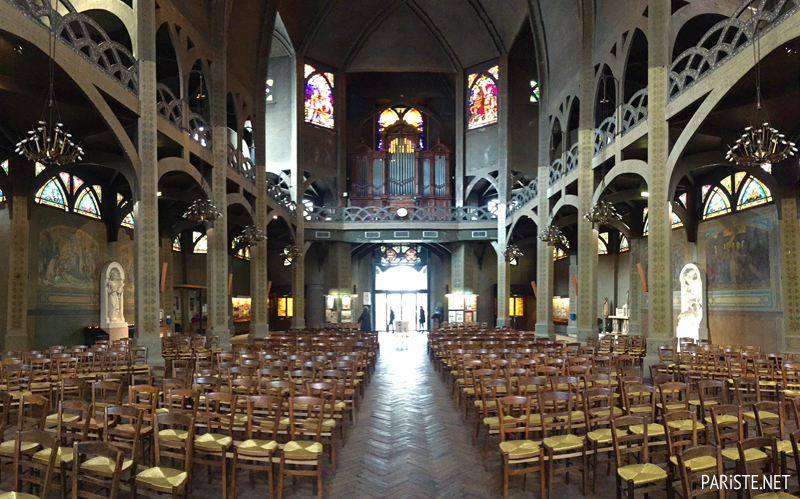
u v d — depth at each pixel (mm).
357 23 29266
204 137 17219
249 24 21516
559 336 26297
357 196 32094
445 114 34312
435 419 9148
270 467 5473
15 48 9352
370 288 34188
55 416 6750
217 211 16000
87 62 10836
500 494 5750
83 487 5816
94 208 18203
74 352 11383
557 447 5598
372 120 34594
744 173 16109
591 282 17719
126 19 13391
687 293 18609
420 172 32406
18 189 14391
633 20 14898
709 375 10250
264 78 23141
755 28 9922
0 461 6344
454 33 29750
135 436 5285
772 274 14852
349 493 5762
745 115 12242
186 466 5121
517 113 29469
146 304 12828
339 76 30969
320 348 13125
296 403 6117
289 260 32469
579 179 17938
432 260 34375
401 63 31062
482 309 32000
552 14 21391
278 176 28859
